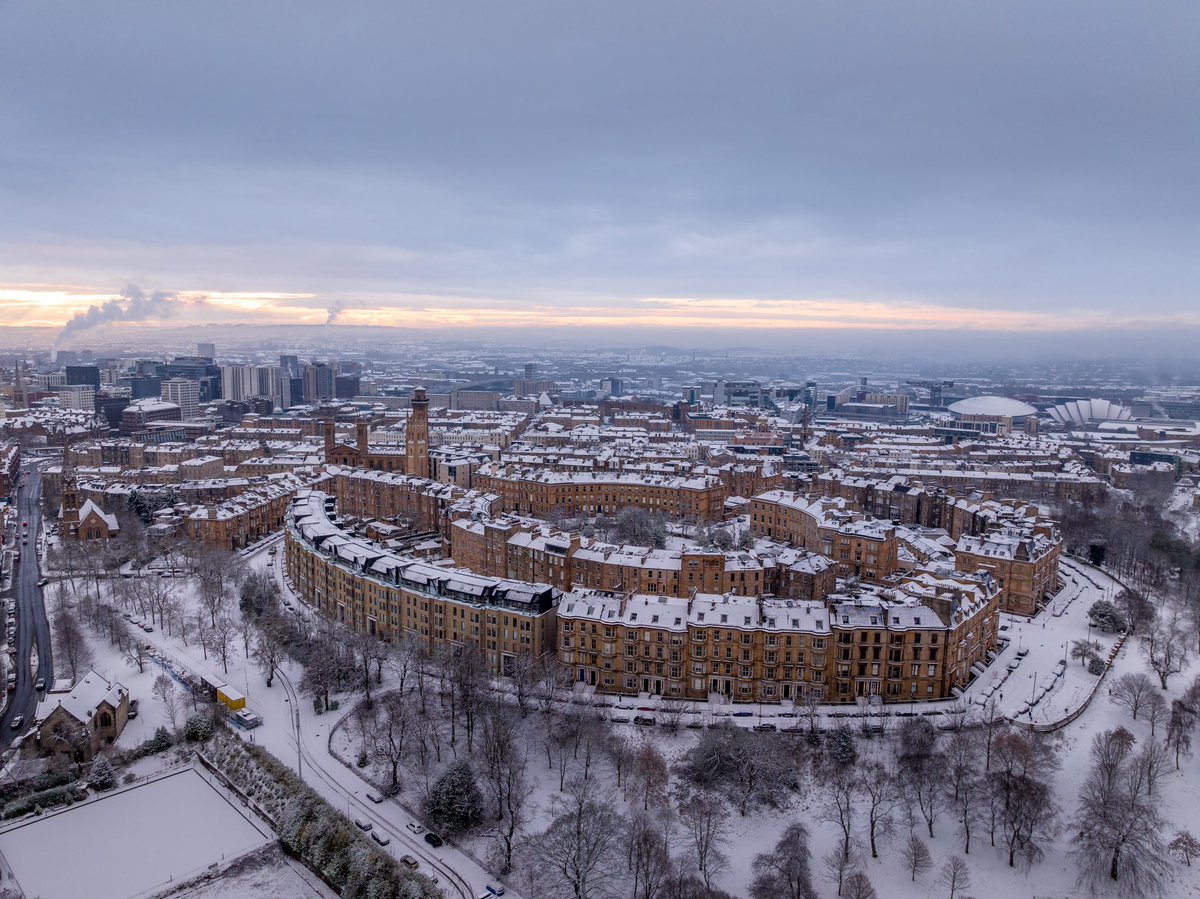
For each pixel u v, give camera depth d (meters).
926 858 179.00
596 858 170.00
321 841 189.25
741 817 196.75
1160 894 172.62
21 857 187.25
